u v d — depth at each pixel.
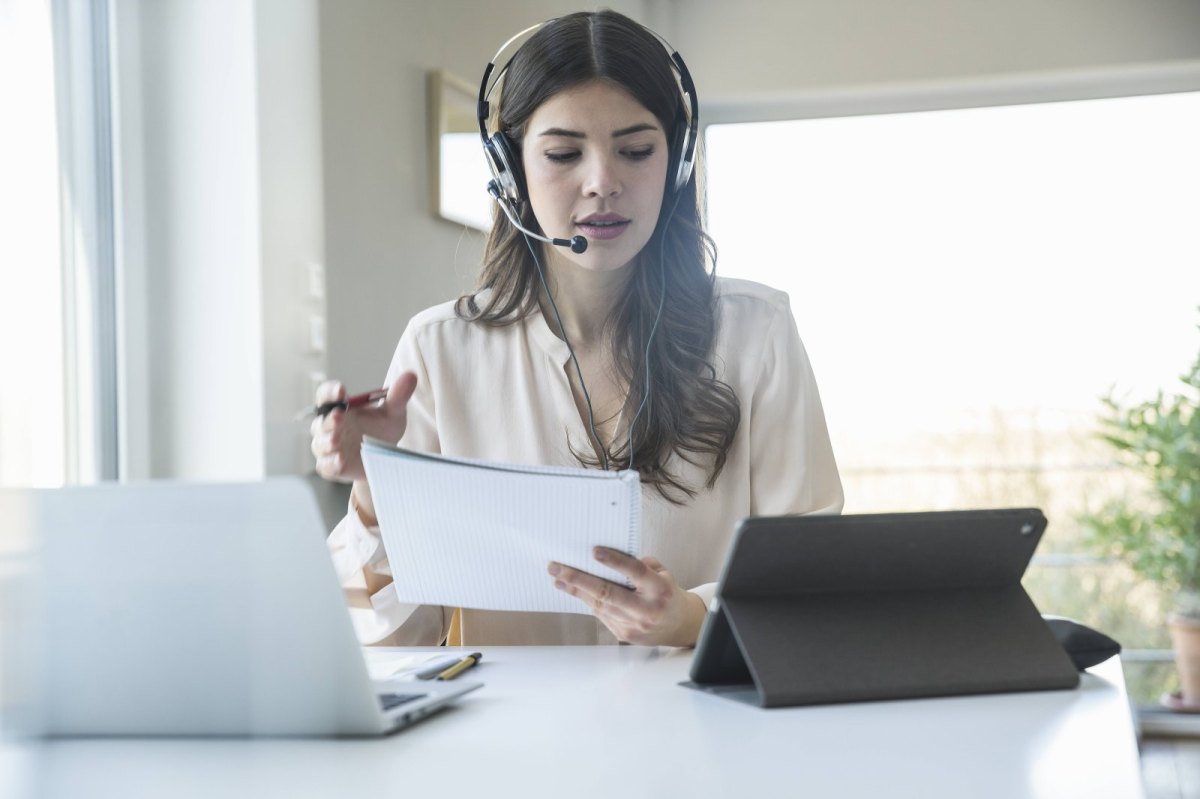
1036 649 0.92
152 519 0.79
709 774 0.69
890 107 4.30
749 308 1.53
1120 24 4.01
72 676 0.81
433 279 3.00
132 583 0.79
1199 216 4.00
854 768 0.70
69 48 2.18
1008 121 4.20
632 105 1.34
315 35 2.48
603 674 1.04
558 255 1.48
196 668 0.80
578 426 1.48
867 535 0.91
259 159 2.30
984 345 4.10
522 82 1.37
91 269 2.22
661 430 1.42
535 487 1.01
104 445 2.24
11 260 2.00
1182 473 3.71
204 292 2.33
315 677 0.79
